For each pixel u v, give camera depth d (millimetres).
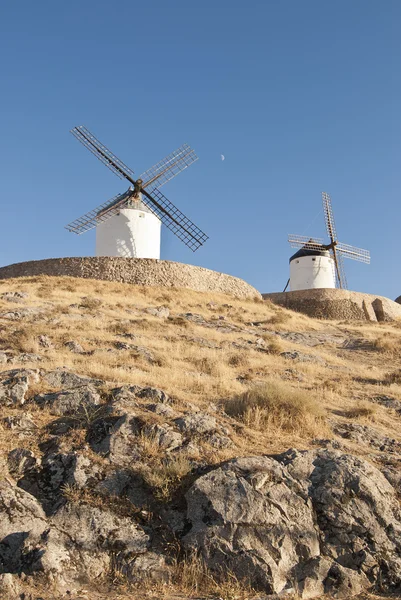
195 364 17969
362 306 49219
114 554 7668
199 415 10773
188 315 29266
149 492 8586
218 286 39094
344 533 8266
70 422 10523
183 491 8562
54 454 9281
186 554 7691
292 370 19516
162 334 22844
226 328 27797
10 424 10234
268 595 7180
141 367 15828
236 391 14336
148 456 9312
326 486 8789
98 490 8523
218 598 6980
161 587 7246
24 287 30500
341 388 17547
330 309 48188
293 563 7758
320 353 25078
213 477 8492
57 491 8602
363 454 11133
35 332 19109
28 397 11523
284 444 10820
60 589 6941
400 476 9797
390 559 8047
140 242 40812
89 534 7840
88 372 13883
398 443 12406
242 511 8062
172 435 9859
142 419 10133
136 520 8148
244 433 11031
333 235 57438
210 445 10016
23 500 8148
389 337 31703
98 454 9328
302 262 56219
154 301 31719
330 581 7660
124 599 6930
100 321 23531
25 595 6648
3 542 7520
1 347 17203
